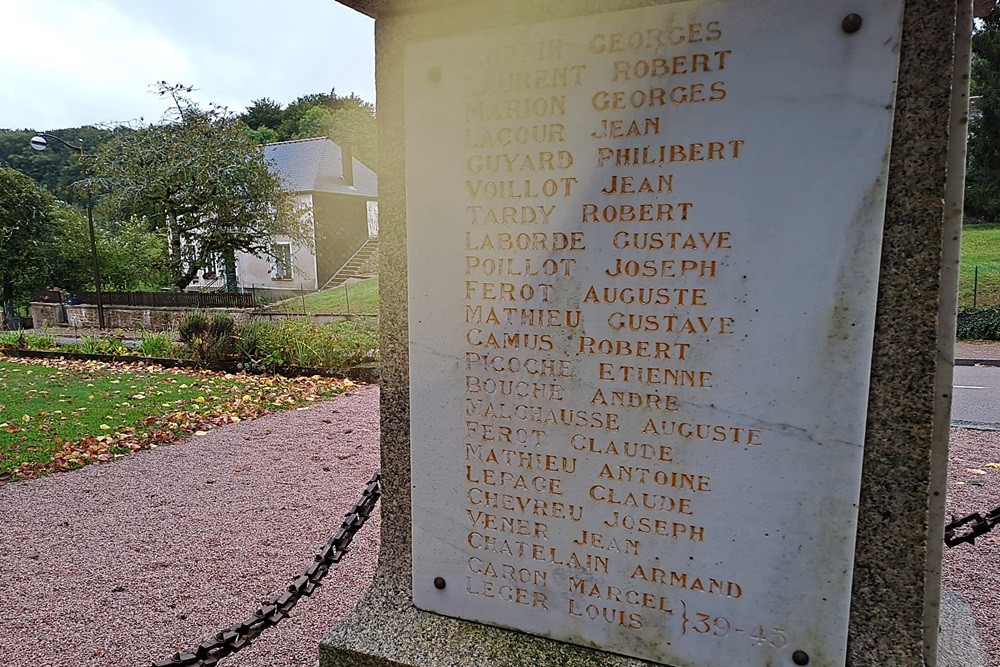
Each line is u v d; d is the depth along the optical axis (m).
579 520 1.86
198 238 22.17
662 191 1.66
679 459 1.73
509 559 1.96
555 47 1.72
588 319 1.78
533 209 1.80
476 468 1.97
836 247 1.52
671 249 1.67
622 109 1.67
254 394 8.48
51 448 5.91
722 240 1.61
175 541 3.92
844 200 1.50
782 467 1.63
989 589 3.11
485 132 1.83
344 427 6.70
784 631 1.69
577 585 1.89
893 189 1.49
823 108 1.50
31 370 10.91
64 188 37.69
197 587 3.34
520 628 1.97
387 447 2.11
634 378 1.75
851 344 1.54
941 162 1.45
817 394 1.58
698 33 1.58
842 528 1.60
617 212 1.71
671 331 1.69
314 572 2.12
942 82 1.42
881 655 1.64
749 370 1.63
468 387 1.94
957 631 2.04
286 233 23.52
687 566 1.76
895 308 1.52
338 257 30.91
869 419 1.57
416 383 2.01
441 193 1.90
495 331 1.89
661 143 1.64
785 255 1.56
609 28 1.66
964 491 4.41
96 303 22.47
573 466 1.85
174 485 4.95
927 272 1.48
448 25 1.84
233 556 3.71
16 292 28.56
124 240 28.50
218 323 11.06
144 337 13.04
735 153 1.58
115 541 3.92
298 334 10.55
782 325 1.59
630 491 1.79
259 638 2.89
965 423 6.57
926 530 1.56
